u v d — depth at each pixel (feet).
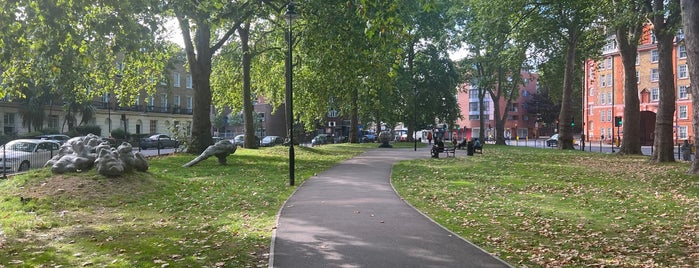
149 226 30.12
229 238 26.53
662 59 74.59
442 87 180.04
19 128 168.35
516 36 108.27
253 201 39.58
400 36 34.91
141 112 211.00
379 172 63.41
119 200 38.75
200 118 83.51
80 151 46.39
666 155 74.33
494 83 171.22
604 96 251.60
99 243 25.36
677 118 215.92
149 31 41.81
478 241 26.27
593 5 81.30
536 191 46.80
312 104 122.93
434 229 28.60
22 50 39.88
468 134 362.53
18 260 21.95
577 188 48.93
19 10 35.88
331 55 75.20
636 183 53.01
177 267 20.84
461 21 161.07
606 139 249.55
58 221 31.50
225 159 70.18
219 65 126.21
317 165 72.28
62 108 179.52
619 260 22.70
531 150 125.39
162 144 156.56
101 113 193.06
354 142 165.07
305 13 72.69
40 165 70.64
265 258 22.44
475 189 47.85
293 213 33.55
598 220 32.55
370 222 30.53
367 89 86.84
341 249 23.93
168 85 93.15
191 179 52.70
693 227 30.25
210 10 51.42
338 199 39.96
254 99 149.18
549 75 152.25
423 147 151.12
